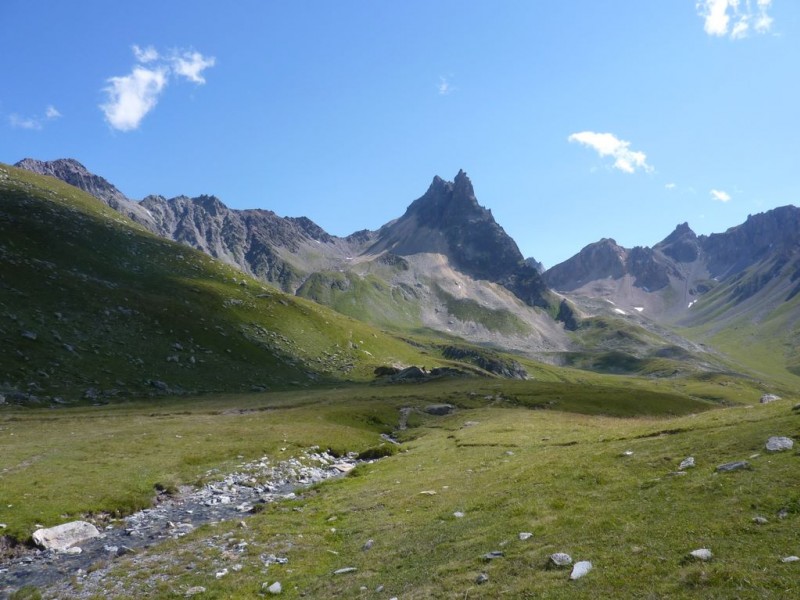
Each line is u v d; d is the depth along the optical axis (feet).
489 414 255.09
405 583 61.62
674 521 62.34
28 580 80.84
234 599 65.77
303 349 506.48
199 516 113.91
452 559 66.33
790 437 81.76
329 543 86.17
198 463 157.28
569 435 156.97
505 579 56.29
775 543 51.70
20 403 242.37
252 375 397.19
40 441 166.40
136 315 400.67
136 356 345.51
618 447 108.99
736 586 45.03
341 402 294.25
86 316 363.15
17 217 501.97
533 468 106.93
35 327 315.78
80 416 225.15
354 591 62.80
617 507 72.13
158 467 147.13
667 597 45.65
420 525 85.20
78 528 101.09
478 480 109.70
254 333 486.38
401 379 439.22
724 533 56.54
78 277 416.67
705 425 112.27
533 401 309.83
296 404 284.61
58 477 127.75
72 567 85.46
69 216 573.33
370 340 628.69
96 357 320.09
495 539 69.82
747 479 69.56
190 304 480.64
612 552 57.00
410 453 173.58
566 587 51.29
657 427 126.72
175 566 79.61
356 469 153.89
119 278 477.77
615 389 377.71
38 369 278.46
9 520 100.53
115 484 128.26
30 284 368.27
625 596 47.26
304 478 152.25
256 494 133.69
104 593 71.36
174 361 363.35
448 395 326.44
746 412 119.85
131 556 86.99
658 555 54.19
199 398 307.17
